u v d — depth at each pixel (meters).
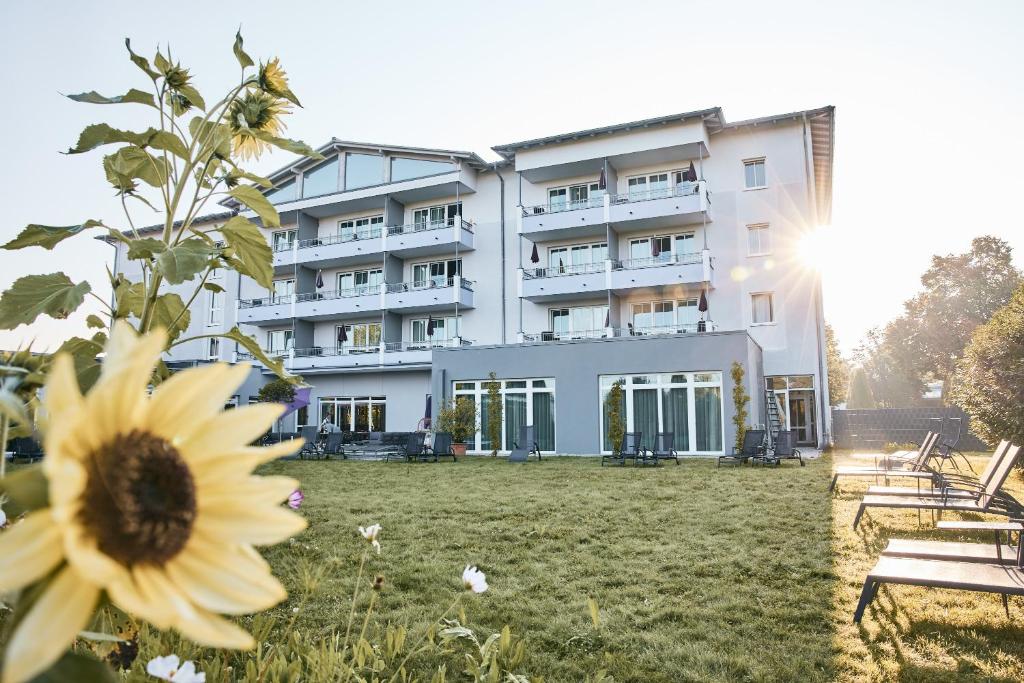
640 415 18.50
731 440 17.42
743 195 22.86
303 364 27.94
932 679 3.13
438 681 2.53
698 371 17.94
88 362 1.06
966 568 3.83
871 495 6.99
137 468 0.48
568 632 3.80
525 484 11.21
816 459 16.03
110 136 1.27
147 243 1.19
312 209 29.23
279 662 2.17
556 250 25.77
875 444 22.36
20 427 0.64
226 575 0.53
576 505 8.60
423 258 28.16
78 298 1.14
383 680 2.80
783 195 22.33
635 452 15.20
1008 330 11.14
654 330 23.95
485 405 20.41
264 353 1.22
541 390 19.80
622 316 24.52
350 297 27.58
